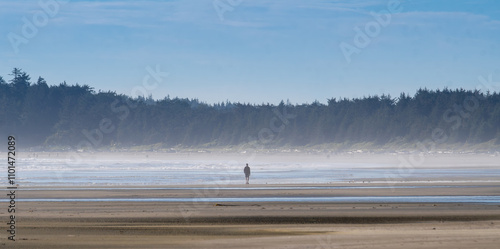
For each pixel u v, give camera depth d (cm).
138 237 5119
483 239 4672
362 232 5288
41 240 4909
